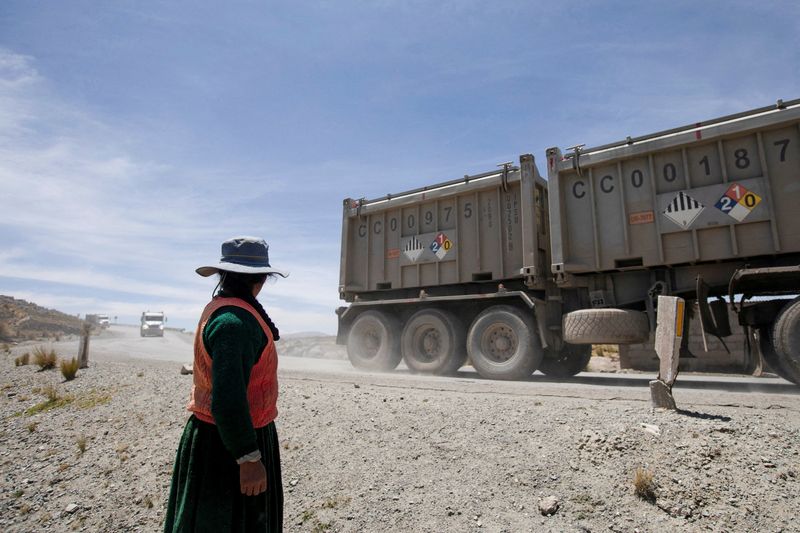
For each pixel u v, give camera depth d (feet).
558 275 28.02
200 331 6.37
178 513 5.95
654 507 10.51
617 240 26.78
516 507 10.96
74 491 14.51
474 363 29.63
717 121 24.31
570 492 11.19
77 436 18.71
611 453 12.34
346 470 13.35
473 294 31.89
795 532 9.36
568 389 20.45
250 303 6.76
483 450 13.29
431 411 16.42
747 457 11.60
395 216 37.32
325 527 11.24
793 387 23.00
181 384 24.14
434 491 11.87
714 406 15.49
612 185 27.37
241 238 6.98
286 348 74.90
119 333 177.37
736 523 9.75
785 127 22.68
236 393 5.62
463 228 33.40
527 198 30.07
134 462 15.58
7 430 20.74
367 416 16.63
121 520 12.77
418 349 32.91
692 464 11.49
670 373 15.24
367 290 37.88
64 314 219.82
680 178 25.20
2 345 66.85
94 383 27.35
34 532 12.78
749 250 22.90
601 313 25.63
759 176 23.00
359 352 35.50
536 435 13.75
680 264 25.12
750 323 23.58
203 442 6.13
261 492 6.24
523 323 28.27
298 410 18.06
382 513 11.39
